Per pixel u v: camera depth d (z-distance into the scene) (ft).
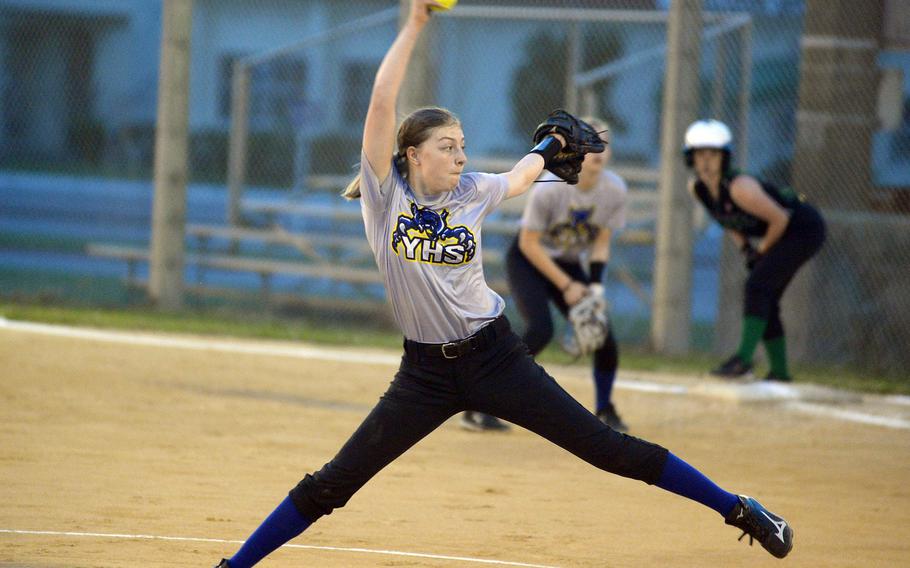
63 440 83.82
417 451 86.22
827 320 143.95
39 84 388.16
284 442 87.25
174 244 164.96
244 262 176.96
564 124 52.90
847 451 92.12
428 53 154.40
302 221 242.78
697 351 152.87
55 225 278.05
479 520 66.08
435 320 48.24
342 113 343.05
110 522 61.87
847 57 146.82
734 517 51.16
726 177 109.60
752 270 115.03
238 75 197.98
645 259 211.41
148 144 366.43
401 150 48.60
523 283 94.94
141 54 399.03
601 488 76.38
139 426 90.68
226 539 59.26
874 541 64.23
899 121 147.54
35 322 144.97
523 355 49.52
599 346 92.99
